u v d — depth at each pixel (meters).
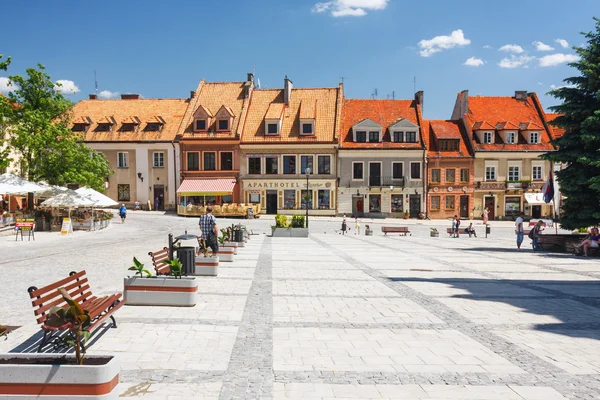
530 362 6.42
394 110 52.34
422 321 8.48
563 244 22.25
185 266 11.56
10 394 4.32
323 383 5.60
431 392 5.38
